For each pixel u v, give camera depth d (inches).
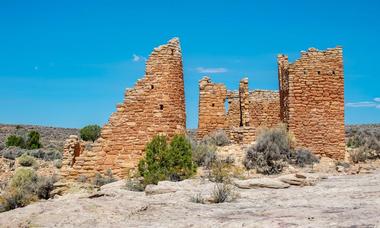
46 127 4325.8
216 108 1467.8
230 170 1129.4
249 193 781.9
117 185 995.9
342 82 1362.0
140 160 1069.8
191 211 607.2
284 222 493.4
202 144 1263.5
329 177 1001.5
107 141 1143.6
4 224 523.8
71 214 551.8
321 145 1339.8
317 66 1355.8
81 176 1126.4
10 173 1567.4
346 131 2679.6
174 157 1045.8
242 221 513.7
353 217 506.6
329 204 628.7
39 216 544.4
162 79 1170.6
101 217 550.9
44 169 1614.2
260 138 1261.1
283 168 1171.3
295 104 1341.0
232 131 1389.0
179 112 1191.6
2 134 3582.7
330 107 1352.1
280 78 1493.6
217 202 698.2
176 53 1194.0
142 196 765.9
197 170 1126.4
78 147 1309.1
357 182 872.9
